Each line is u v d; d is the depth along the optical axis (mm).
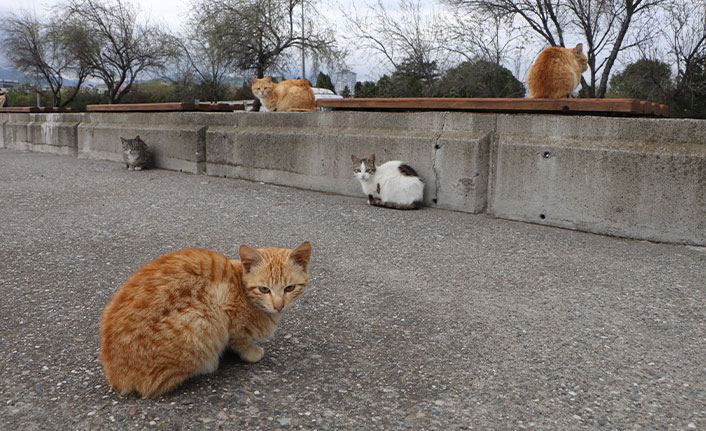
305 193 2982
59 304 1438
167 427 893
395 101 2738
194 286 996
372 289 1584
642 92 7012
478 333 1312
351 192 2908
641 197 2059
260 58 9281
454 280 1656
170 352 953
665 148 2012
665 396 1024
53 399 978
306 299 1509
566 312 1437
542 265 1784
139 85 13945
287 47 9461
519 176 2342
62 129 5055
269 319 1135
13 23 12156
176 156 3801
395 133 2725
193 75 12039
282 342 1260
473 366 1143
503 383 1070
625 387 1058
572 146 2191
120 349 935
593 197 2162
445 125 2576
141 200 2713
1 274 1639
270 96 3881
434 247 1973
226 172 3525
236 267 1108
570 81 2617
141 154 3838
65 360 1132
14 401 967
